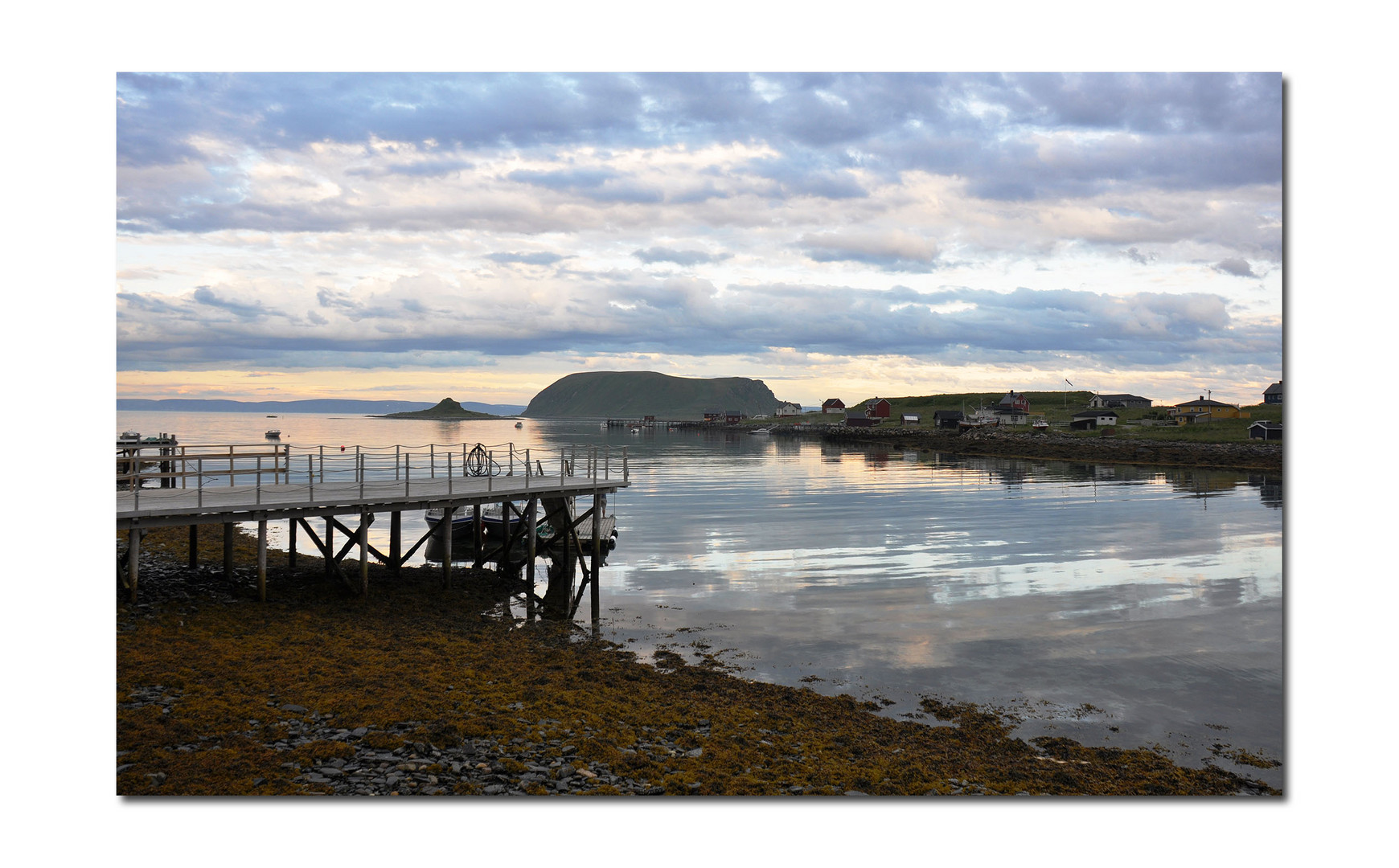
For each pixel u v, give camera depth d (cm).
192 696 1323
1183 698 1730
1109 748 1465
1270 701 1712
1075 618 2352
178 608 1777
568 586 2411
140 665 1422
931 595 2625
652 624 2231
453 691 1466
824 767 1303
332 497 2083
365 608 2017
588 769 1205
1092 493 5941
